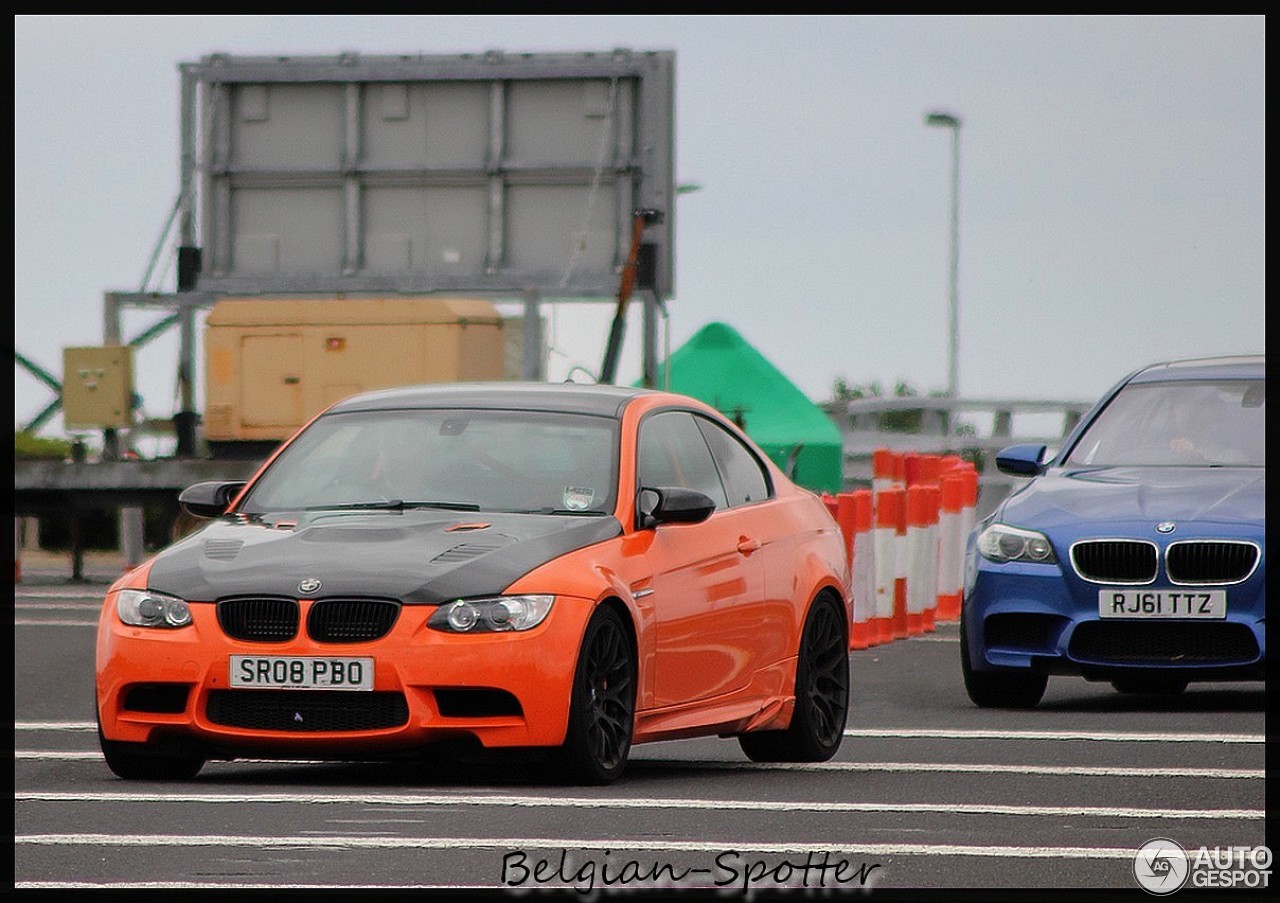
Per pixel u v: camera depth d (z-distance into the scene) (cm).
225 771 2964
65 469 7131
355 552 2761
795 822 2456
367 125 7744
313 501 3020
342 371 7462
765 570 3144
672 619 2914
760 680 3106
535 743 2688
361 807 2556
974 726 3569
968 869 2156
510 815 2494
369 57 7725
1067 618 3766
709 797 2670
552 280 7594
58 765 3020
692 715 2958
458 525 2850
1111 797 2680
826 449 8006
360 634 2683
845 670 3325
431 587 2694
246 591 2719
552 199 7638
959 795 2709
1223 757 3098
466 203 7681
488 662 2667
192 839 2306
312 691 2683
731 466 3250
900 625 5475
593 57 7562
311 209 7794
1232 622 3700
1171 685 4262
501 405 3125
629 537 2897
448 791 2709
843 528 5147
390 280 7700
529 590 2706
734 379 8256
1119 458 4100
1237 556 3709
